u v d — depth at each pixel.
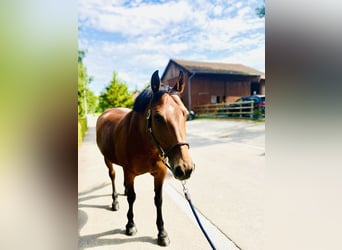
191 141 8.16
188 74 19.59
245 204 2.93
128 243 2.17
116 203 2.94
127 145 2.07
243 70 22.27
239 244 2.09
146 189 3.70
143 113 1.92
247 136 8.34
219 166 4.77
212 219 2.58
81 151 7.30
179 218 2.62
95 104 35.91
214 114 17.08
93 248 2.09
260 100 13.83
